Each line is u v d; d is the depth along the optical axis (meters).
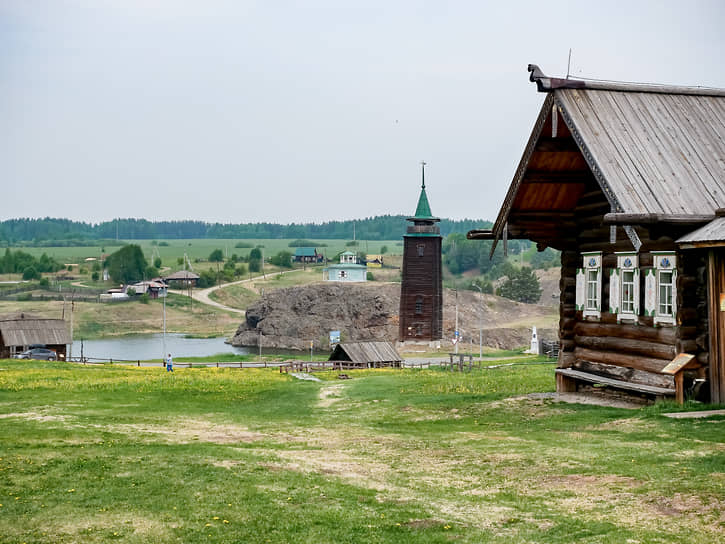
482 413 30.53
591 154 25.94
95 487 17.83
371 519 15.27
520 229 33.34
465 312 165.38
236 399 40.03
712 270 24.80
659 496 15.18
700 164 26.27
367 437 25.94
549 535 13.74
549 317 168.12
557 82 28.22
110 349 145.38
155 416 32.16
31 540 14.16
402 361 84.06
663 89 29.31
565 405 29.97
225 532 14.58
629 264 29.06
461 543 13.64
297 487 17.91
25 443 23.30
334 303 163.25
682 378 25.36
